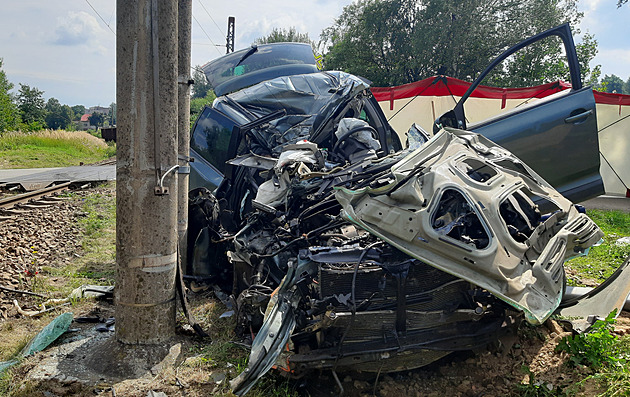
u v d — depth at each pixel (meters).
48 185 14.09
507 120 5.49
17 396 3.48
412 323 3.48
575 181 5.49
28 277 6.08
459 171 3.77
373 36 33.41
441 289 3.51
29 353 4.08
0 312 5.00
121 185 4.05
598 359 3.69
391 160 4.69
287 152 5.21
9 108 64.00
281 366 3.37
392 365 3.49
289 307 3.45
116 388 3.61
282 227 4.65
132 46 3.90
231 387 3.13
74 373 3.81
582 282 5.86
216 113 6.97
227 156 6.38
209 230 5.84
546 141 5.41
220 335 4.51
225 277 5.86
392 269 3.45
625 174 13.75
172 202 4.21
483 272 3.26
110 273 6.45
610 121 13.64
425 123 13.02
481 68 30.36
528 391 3.40
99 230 9.02
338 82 7.72
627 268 4.05
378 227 3.53
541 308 3.24
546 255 3.55
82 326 4.70
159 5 3.96
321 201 4.51
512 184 3.86
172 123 4.11
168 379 3.74
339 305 3.42
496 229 3.45
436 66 31.42
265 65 8.17
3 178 15.81
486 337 3.58
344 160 5.84
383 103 12.97
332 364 3.36
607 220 10.02
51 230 8.56
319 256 3.57
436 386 3.61
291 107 7.29
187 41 5.84
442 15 29.75
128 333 4.13
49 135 32.84
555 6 29.78
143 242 4.08
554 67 29.56
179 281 4.42
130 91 3.94
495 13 30.59
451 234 3.59
